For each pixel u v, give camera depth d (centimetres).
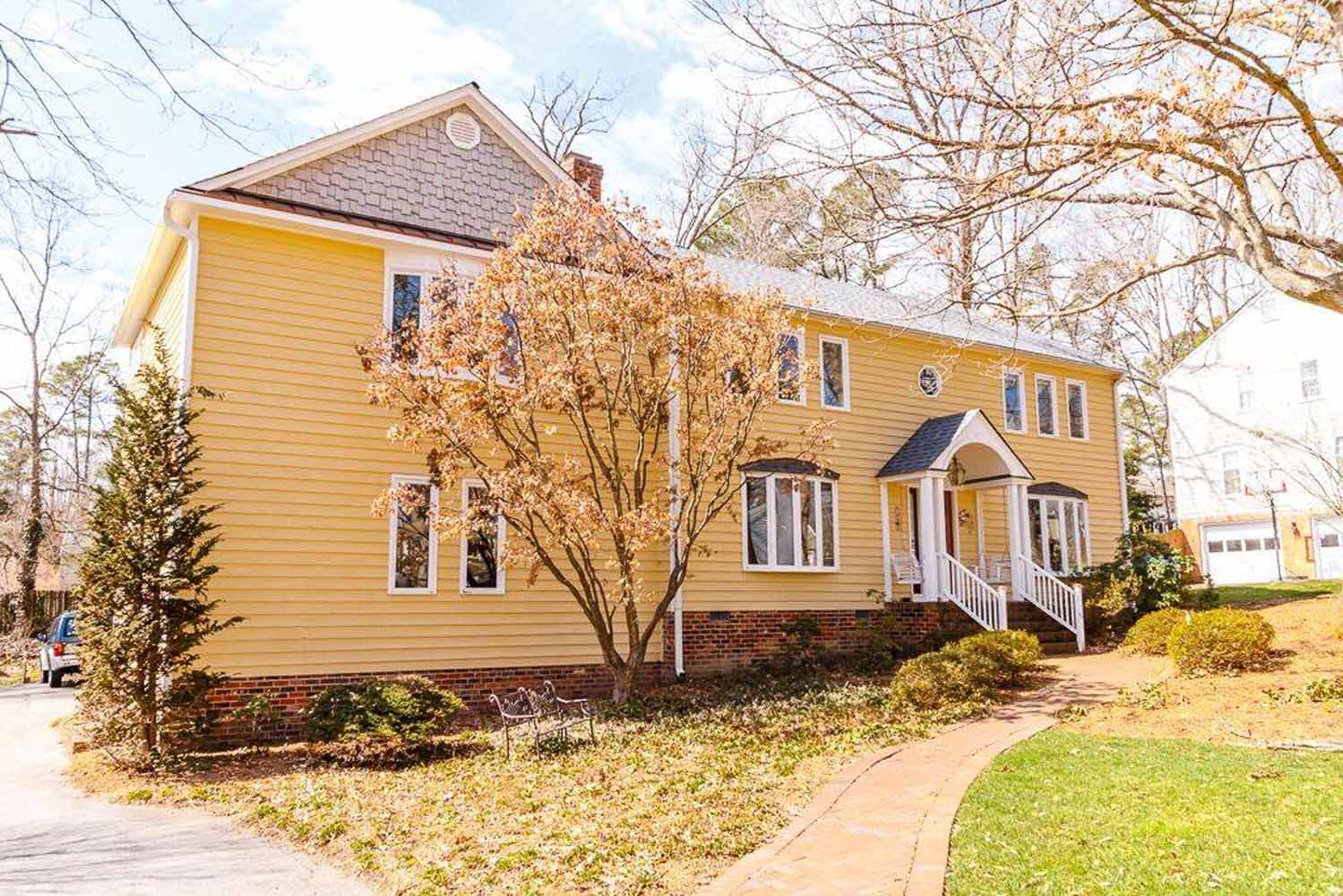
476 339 1297
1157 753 928
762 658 1752
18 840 794
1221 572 3247
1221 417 3272
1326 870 557
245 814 874
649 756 1062
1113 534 2461
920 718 1234
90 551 1110
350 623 1355
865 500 1980
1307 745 918
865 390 2033
